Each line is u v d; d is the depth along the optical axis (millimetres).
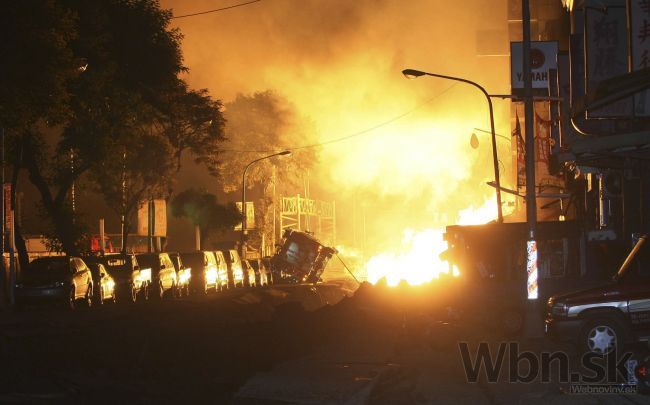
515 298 35812
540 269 36000
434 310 38625
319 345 35156
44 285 50156
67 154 61500
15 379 22281
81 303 55125
